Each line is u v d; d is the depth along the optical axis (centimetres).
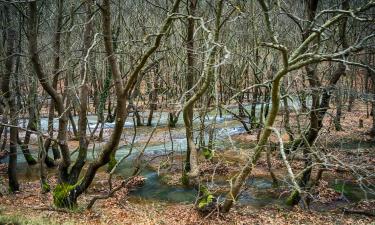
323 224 1493
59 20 1780
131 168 2391
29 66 1983
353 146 2644
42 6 1977
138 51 2250
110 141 1455
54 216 1405
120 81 1391
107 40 1376
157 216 1577
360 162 1942
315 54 1210
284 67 1255
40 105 1933
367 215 1608
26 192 1852
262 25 2589
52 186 1986
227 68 3369
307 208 1672
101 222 1419
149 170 2353
